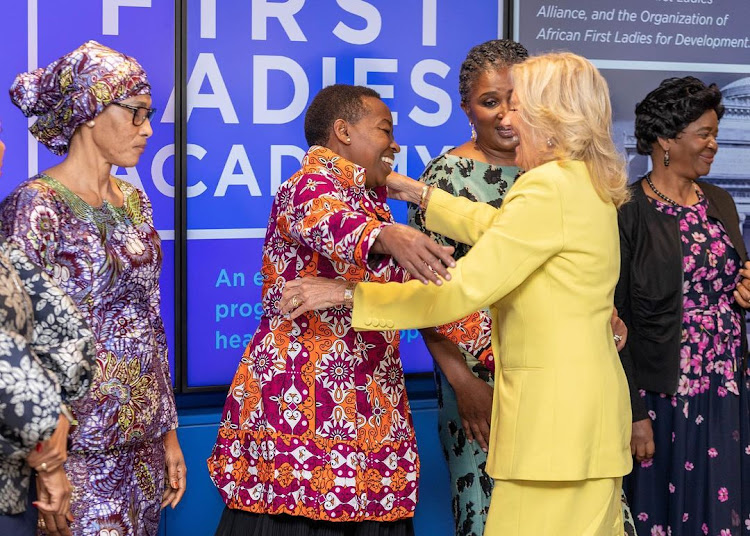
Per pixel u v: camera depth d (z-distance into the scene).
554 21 3.52
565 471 2.07
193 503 3.17
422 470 3.31
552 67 2.14
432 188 2.55
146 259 2.37
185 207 3.23
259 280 3.35
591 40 3.55
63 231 2.20
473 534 2.78
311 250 2.35
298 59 3.32
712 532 2.95
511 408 2.14
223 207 3.29
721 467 2.95
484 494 2.78
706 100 2.89
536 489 2.12
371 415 2.35
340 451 2.31
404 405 2.46
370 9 3.38
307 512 2.30
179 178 3.21
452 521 3.35
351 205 2.32
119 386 2.27
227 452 2.46
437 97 3.46
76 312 1.96
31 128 2.35
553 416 2.09
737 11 3.67
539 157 2.18
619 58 3.58
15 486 1.84
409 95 3.43
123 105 2.28
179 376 3.26
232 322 3.32
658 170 3.00
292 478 2.31
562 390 2.09
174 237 3.25
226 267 3.31
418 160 3.46
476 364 2.73
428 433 3.32
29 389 1.72
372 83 3.40
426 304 2.15
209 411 3.23
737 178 3.71
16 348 1.73
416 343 3.47
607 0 3.55
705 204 3.00
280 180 3.34
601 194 2.13
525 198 2.10
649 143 2.99
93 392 2.22
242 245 3.32
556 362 2.10
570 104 2.12
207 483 3.18
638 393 2.96
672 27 3.62
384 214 2.47
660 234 2.94
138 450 2.37
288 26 3.31
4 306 1.78
